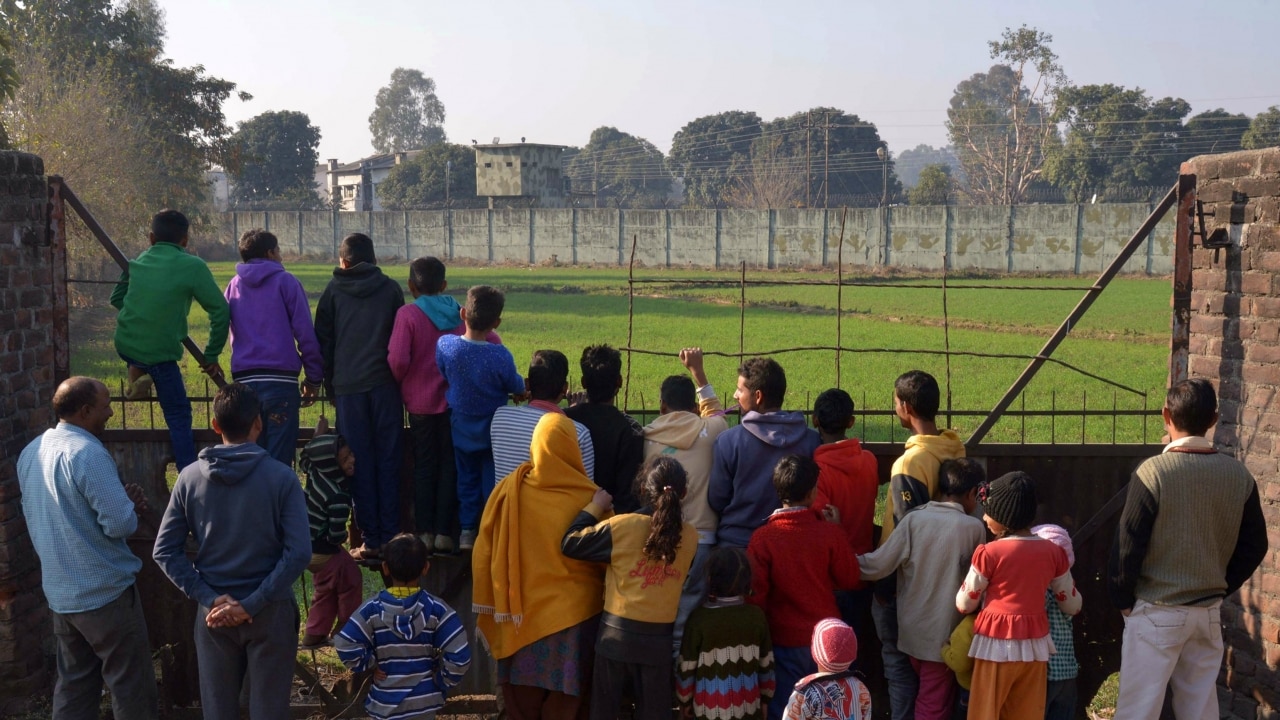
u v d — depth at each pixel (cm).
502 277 5253
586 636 480
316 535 528
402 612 468
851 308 3475
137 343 557
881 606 518
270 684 474
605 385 523
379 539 567
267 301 556
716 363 2050
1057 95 8225
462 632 478
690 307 3547
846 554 479
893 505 502
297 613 491
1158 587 479
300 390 627
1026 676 457
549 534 473
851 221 5738
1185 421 478
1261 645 530
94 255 2931
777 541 477
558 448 472
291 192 9388
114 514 486
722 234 6028
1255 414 528
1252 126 7819
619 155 12138
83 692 520
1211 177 556
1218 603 483
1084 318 3091
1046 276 5203
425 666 474
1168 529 473
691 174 10838
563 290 4300
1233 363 543
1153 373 1984
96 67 4112
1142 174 7906
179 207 4791
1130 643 488
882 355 2212
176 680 610
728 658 461
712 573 461
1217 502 469
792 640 479
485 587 484
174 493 471
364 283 553
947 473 486
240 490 464
